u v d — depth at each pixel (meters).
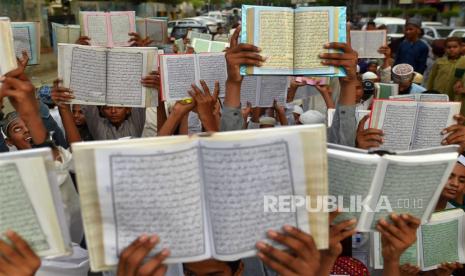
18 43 2.51
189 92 2.19
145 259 1.03
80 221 1.76
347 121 1.80
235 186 1.01
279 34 1.70
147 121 3.16
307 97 3.93
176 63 2.40
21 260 1.03
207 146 1.00
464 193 2.06
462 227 1.71
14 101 1.56
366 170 1.16
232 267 1.48
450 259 1.70
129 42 4.04
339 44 1.69
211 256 1.04
